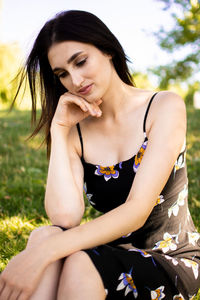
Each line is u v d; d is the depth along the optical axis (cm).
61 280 161
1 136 671
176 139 195
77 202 203
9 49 1266
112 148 210
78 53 192
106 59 202
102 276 161
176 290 179
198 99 1080
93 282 158
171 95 205
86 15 195
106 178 206
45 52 203
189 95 1009
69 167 211
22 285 162
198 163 471
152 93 211
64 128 217
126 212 176
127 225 176
